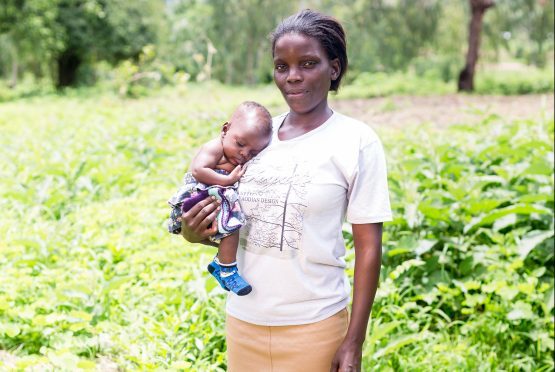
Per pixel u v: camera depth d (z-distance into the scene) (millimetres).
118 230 5555
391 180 6434
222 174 2385
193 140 9211
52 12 25469
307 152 2303
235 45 29094
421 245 5043
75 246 5254
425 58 27641
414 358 4164
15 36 26062
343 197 2320
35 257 4953
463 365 4156
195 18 31219
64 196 6668
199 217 2328
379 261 2332
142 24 28703
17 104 19547
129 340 3928
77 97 22516
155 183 7312
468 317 4816
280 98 19688
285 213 2271
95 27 28047
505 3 23672
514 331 4578
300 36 2293
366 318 2332
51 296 4324
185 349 3914
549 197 5203
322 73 2318
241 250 2400
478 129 9312
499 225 5246
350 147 2281
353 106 16672
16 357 3836
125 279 4391
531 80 25438
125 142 8953
